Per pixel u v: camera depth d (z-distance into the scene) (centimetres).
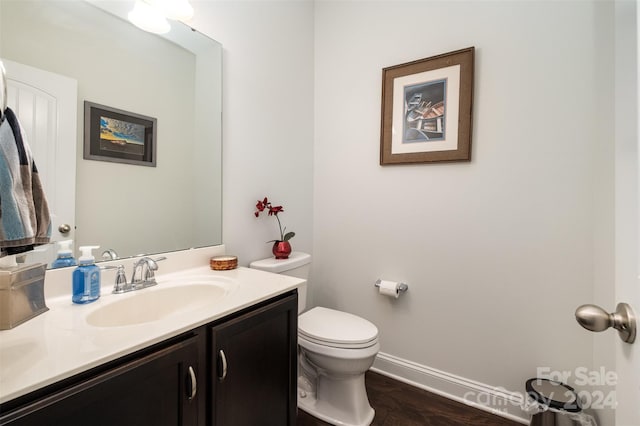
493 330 157
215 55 150
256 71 172
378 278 192
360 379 149
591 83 132
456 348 167
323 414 150
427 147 171
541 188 144
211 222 150
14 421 52
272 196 184
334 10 208
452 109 163
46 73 98
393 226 187
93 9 109
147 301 107
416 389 175
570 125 137
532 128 145
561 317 141
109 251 114
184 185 139
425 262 176
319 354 139
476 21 158
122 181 118
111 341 70
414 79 175
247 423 98
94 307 91
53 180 100
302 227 209
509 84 150
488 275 158
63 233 102
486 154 157
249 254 169
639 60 42
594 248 133
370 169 195
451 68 163
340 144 207
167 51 132
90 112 109
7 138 69
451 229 167
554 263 142
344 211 206
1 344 68
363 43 196
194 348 82
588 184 134
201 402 84
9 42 91
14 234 69
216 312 89
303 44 206
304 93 208
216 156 151
